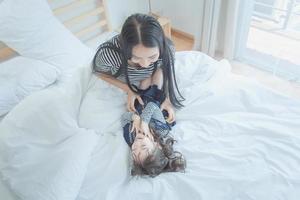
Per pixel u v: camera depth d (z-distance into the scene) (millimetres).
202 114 1332
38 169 1100
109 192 1054
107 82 1358
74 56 1688
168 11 2746
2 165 1143
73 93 1310
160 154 1133
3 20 1490
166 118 1294
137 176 1133
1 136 1157
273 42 2434
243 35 2336
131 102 1278
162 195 1044
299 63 2258
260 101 1341
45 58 1617
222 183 1053
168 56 1163
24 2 1559
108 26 2271
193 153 1179
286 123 1226
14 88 1449
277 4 2328
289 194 998
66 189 1032
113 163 1134
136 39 992
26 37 1557
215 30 2285
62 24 1824
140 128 1186
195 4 2461
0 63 1604
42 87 1543
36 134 1174
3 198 1169
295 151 1121
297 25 2344
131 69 1222
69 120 1193
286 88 2113
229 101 1335
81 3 2008
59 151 1127
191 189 1046
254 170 1077
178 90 1314
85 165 1107
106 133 1273
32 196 1052
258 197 999
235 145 1182
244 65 2357
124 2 2494
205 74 1443
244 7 2131
